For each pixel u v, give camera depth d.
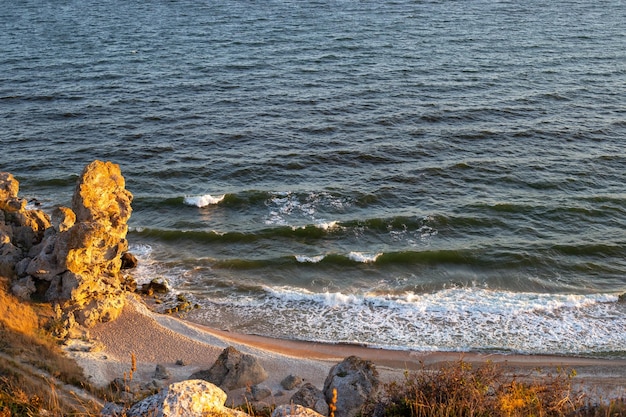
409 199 47.09
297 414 13.05
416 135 58.19
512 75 74.69
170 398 12.54
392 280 37.44
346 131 59.22
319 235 42.31
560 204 46.00
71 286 30.52
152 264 39.09
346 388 23.11
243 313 34.34
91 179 31.62
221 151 55.44
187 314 34.16
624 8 112.38
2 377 22.53
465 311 34.19
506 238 41.97
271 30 99.88
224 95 69.56
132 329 31.42
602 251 40.25
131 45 92.06
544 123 60.59
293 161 53.16
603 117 62.09
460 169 51.59
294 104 66.25
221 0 128.75
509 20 104.12
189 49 89.06
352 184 49.22
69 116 63.88
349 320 33.59
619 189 48.53
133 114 64.25
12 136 58.66
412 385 16.94
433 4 119.06
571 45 87.56
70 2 130.50
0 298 29.42
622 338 31.92
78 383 24.73
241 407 21.27
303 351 30.97
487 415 14.44
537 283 37.19
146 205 46.47
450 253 39.41
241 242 41.59
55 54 87.19
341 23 103.94
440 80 73.19
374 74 75.81
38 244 32.69
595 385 27.14
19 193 48.06
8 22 109.50
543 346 31.28
